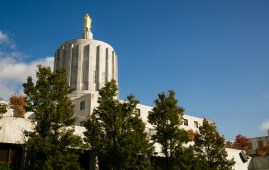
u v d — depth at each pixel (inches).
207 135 1487.5
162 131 1194.6
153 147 1114.1
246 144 2947.8
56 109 941.8
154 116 1227.9
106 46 2519.7
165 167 1162.6
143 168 1050.1
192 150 1206.3
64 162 880.9
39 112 917.2
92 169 1195.9
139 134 1077.1
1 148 1044.5
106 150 1020.5
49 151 887.1
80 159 1217.4
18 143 1034.7
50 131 944.3
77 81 2315.5
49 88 980.6
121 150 991.0
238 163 1946.4
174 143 1175.0
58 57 2519.7
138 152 1050.7
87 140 1048.2
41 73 984.9
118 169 1015.6
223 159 1456.7
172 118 1205.7
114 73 2490.2
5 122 1061.1
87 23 2691.9
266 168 1975.9
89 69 2362.2
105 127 1059.9
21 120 1099.3
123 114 1101.1
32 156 950.4
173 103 1238.3
